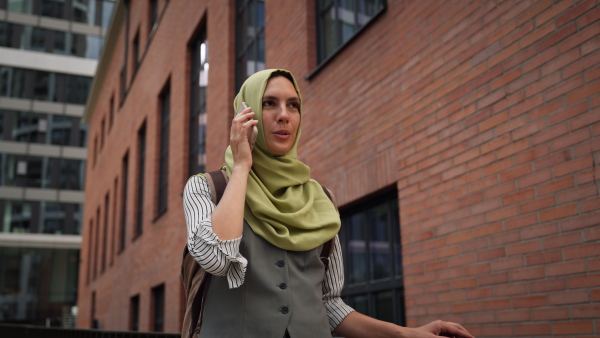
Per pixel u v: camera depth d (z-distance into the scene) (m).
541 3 3.29
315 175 5.66
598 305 2.81
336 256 1.71
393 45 4.65
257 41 7.43
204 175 1.57
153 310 10.85
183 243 9.00
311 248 1.54
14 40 33.31
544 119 3.21
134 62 15.35
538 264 3.18
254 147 1.61
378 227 4.98
